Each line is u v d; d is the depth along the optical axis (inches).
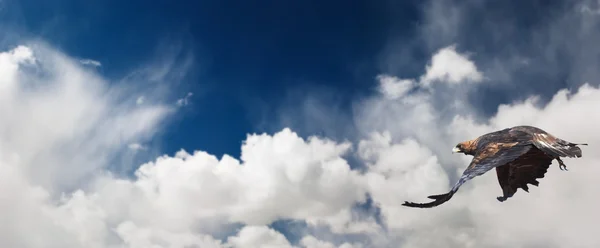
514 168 279.1
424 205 223.6
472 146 277.9
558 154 247.0
